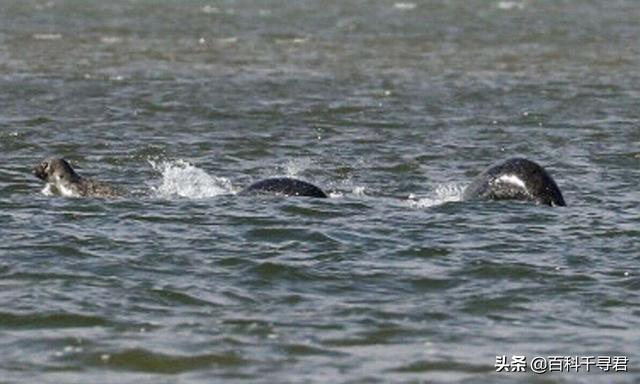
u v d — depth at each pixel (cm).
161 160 9625
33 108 12562
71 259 6159
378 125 11762
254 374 4700
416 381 4628
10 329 5181
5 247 6347
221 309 5444
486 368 4769
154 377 4688
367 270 6050
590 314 5453
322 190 8050
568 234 6825
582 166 9488
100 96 13600
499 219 7144
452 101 13600
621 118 12344
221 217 7075
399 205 7569
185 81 15175
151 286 5738
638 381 4647
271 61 17700
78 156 9694
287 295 5656
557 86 14988
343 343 5031
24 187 8106
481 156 10012
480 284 5856
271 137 10888
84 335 5100
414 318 5350
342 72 16412
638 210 7594
